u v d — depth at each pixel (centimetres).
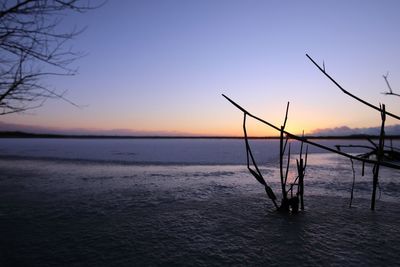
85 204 895
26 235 611
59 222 707
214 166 2075
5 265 466
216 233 624
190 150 5322
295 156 3388
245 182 1343
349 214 770
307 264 471
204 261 484
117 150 4853
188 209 834
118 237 599
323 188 1188
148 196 1018
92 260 487
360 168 1934
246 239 586
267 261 483
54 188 1177
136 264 472
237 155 3681
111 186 1226
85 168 1920
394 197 1000
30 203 909
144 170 1809
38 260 486
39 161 2433
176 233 625
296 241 573
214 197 1003
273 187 1212
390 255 505
